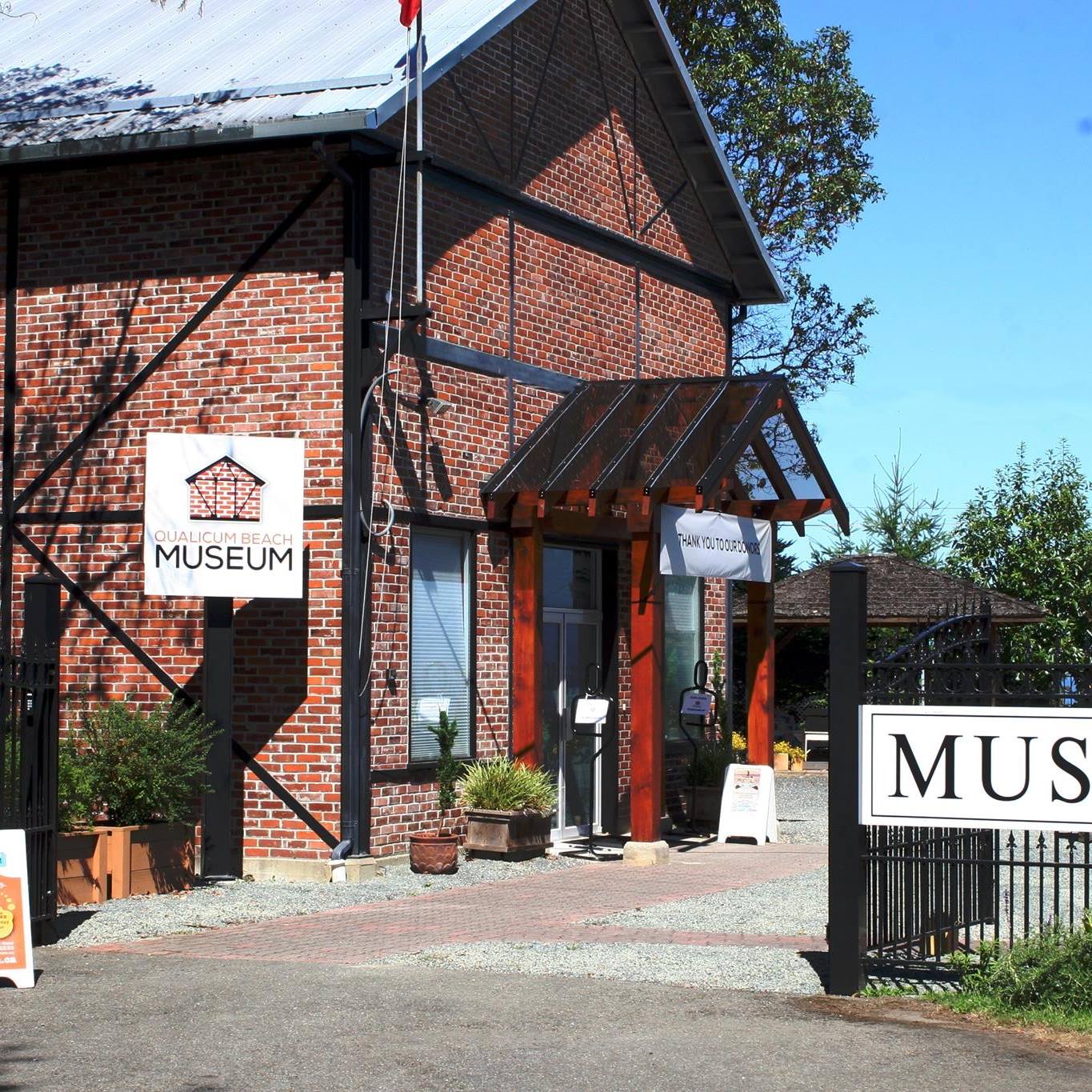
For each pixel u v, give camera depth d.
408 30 15.66
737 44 34.97
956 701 9.62
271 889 14.10
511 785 16.08
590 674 18.66
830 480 18.17
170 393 15.55
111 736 13.77
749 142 34.94
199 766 14.04
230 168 15.42
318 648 14.84
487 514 16.77
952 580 33.41
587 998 9.34
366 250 15.12
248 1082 7.50
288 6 17.92
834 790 9.59
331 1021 8.73
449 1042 8.25
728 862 16.61
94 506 15.76
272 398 15.15
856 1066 7.85
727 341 22.06
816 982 9.86
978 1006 9.04
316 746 14.79
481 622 16.64
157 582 14.25
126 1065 7.81
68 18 18.62
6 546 15.98
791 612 34.19
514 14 16.89
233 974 10.08
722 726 20.81
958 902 10.76
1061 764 9.28
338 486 14.89
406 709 15.48
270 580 14.26
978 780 9.40
